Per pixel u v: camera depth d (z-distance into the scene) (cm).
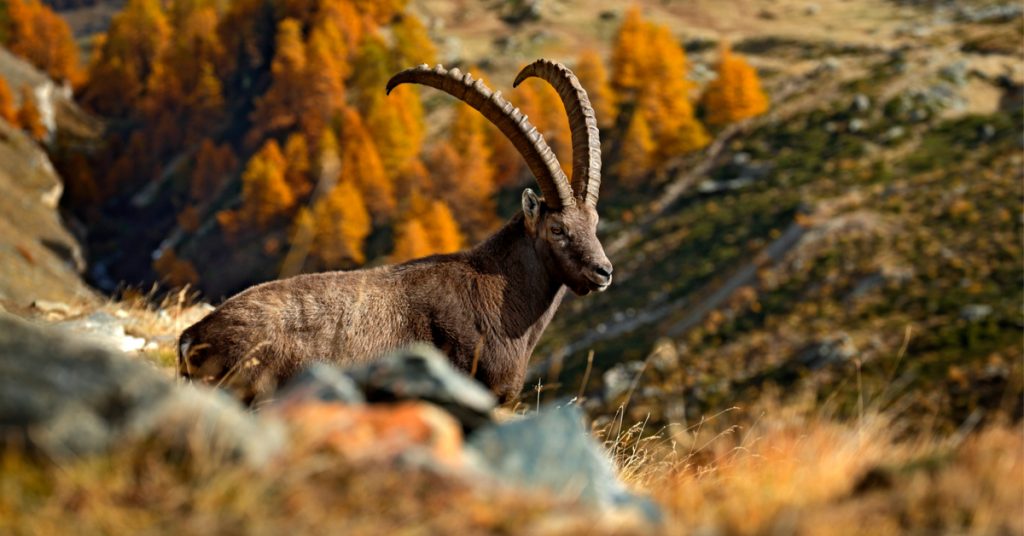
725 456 1834
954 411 17312
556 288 2522
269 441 1098
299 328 2097
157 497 1007
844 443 1605
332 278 2202
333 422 1138
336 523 998
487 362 2339
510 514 1047
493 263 2414
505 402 2438
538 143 2462
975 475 1197
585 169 2578
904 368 19038
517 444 1220
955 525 1096
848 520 1105
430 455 1101
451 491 1061
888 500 1159
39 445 1024
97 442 1039
